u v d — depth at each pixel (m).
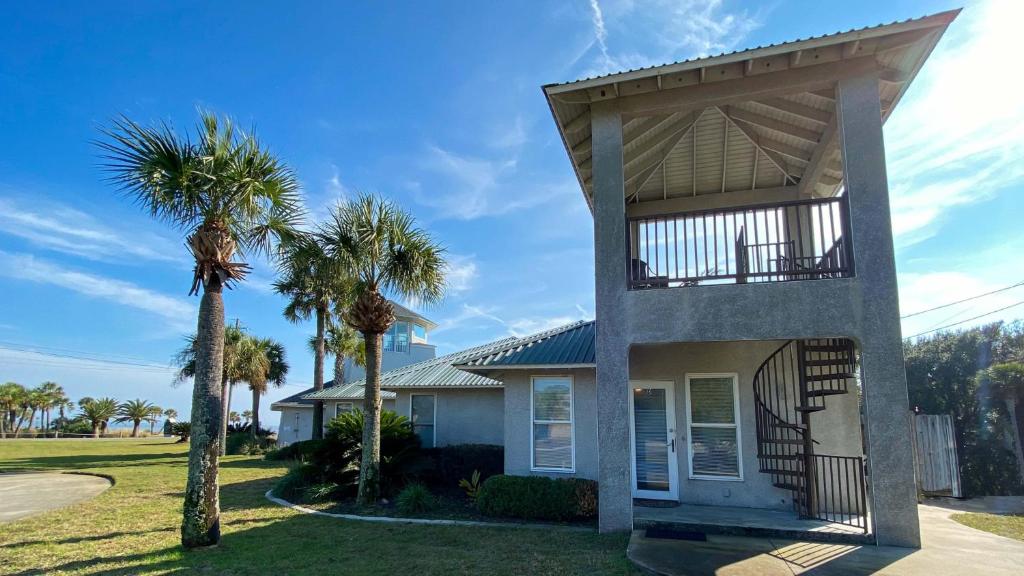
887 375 6.94
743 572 5.66
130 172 7.73
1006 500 12.28
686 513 8.41
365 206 11.38
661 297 7.89
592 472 10.76
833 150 9.26
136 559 7.04
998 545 6.76
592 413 10.99
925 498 12.55
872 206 7.31
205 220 8.09
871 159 7.39
